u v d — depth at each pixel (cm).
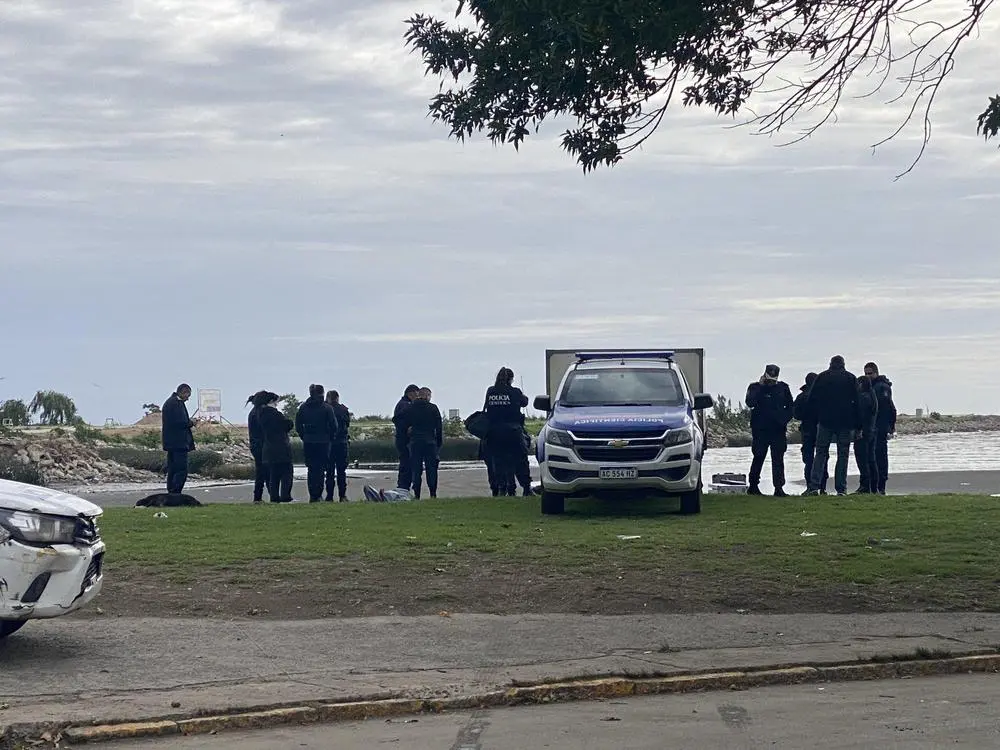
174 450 2128
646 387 1905
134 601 1154
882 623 1062
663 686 859
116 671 872
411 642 984
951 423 10050
